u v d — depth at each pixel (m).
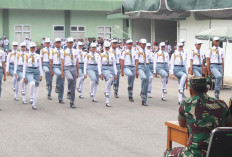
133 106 13.53
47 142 8.83
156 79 22.67
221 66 14.21
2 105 13.65
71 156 7.80
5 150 8.20
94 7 40.41
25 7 38.66
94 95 14.49
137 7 6.26
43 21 40.78
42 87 18.55
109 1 40.72
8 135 9.45
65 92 16.84
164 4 5.63
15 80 15.01
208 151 4.45
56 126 10.41
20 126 10.41
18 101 14.54
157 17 6.68
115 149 8.28
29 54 13.09
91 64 14.74
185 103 5.06
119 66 15.48
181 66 14.08
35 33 40.66
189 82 5.12
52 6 39.38
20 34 40.34
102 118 11.48
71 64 13.28
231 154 4.45
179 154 5.12
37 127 10.29
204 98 4.99
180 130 5.73
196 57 14.44
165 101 14.67
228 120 4.99
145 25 37.47
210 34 17.20
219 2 5.11
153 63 16.16
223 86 18.77
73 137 9.27
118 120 11.20
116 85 15.43
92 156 7.80
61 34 41.44
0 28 39.66
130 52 14.34
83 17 41.78
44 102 14.32
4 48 37.66
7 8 38.62
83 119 11.33
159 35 37.84
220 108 4.96
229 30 16.98
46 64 15.23
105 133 9.66
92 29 42.16
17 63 14.14
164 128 10.20
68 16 41.28
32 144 8.66
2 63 13.05
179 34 26.09
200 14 5.80
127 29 42.19
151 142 8.84
